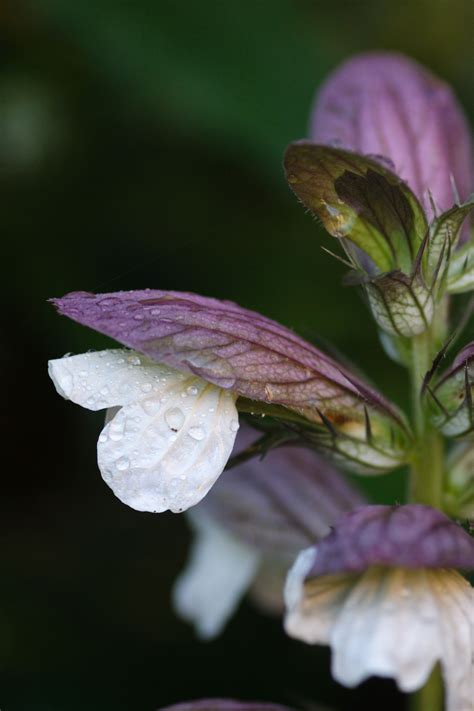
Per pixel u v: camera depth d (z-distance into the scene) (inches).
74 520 17.2
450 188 13.3
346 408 12.1
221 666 16.3
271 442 12.2
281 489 13.9
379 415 12.4
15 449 17.4
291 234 17.3
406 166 13.3
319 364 12.0
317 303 16.8
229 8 16.5
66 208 17.8
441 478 12.5
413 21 18.1
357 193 11.7
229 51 16.4
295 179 11.6
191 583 14.3
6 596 16.5
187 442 11.7
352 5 18.2
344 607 11.5
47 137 17.7
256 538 14.0
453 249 12.4
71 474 17.5
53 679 16.0
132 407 11.6
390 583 11.6
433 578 11.6
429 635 11.4
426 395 12.3
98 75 17.8
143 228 17.6
